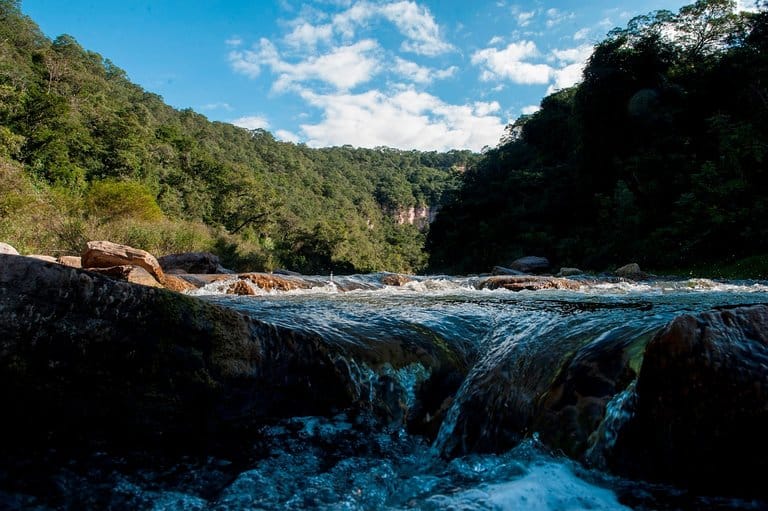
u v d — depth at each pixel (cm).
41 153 3092
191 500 169
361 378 253
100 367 188
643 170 1984
